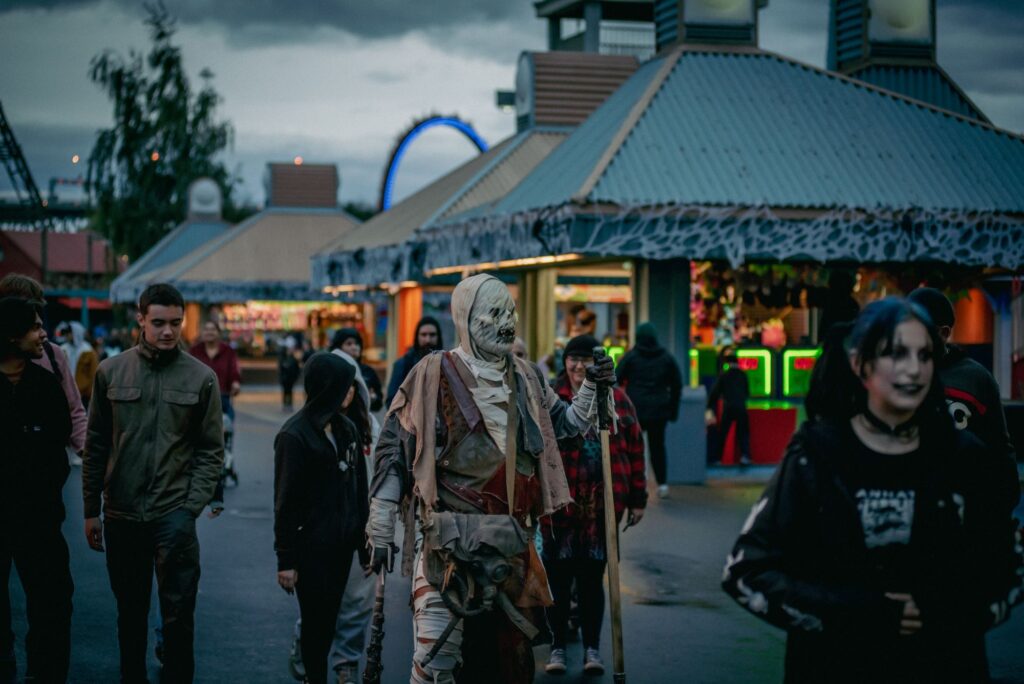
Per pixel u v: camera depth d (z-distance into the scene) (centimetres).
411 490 470
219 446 593
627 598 851
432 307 3197
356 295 4059
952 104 2052
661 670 667
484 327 457
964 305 1786
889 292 1658
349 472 587
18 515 557
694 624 775
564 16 3422
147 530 575
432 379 457
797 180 1510
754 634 748
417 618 456
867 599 301
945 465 311
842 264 1620
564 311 2791
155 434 577
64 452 577
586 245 1424
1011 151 1644
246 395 3569
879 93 1703
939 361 318
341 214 4381
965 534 311
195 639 723
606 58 2423
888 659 302
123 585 581
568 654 708
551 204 1473
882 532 306
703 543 1060
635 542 1066
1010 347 1775
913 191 1530
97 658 673
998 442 509
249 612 794
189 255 4319
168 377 581
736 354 1571
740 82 1672
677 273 1504
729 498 1340
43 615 564
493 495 451
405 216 2481
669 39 1786
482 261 1725
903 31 2053
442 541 440
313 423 579
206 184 4988
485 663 451
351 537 581
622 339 2195
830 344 321
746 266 1594
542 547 659
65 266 8769
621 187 1449
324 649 576
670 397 1337
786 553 315
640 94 1659
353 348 984
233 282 4000
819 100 1667
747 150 1548
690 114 1595
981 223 1523
